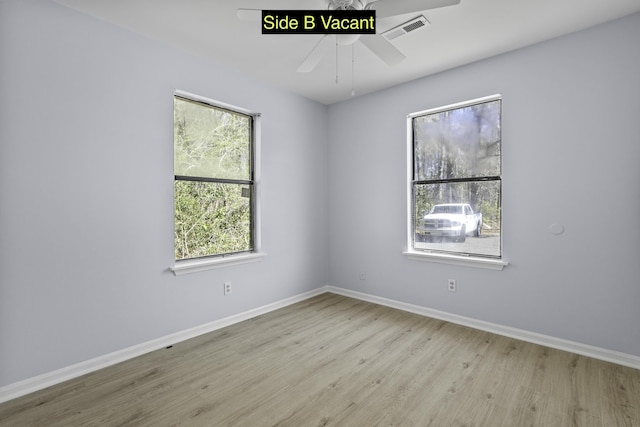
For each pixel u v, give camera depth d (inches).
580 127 94.7
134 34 95.7
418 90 130.2
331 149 163.3
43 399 75.4
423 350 100.0
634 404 72.2
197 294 112.5
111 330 92.0
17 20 75.7
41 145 79.4
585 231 94.7
